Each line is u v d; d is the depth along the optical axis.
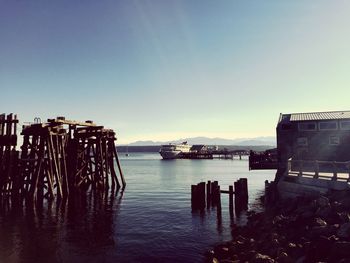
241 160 132.62
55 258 14.36
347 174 20.94
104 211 24.66
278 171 30.97
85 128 35.03
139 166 94.00
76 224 20.50
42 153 27.98
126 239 17.31
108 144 39.56
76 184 32.72
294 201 18.23
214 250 15.06
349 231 10.76
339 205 13.84
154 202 28.84
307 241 12.05
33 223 20.64
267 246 12.98
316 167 19.12
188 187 40.47
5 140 28.47
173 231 18.95
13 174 28.56
